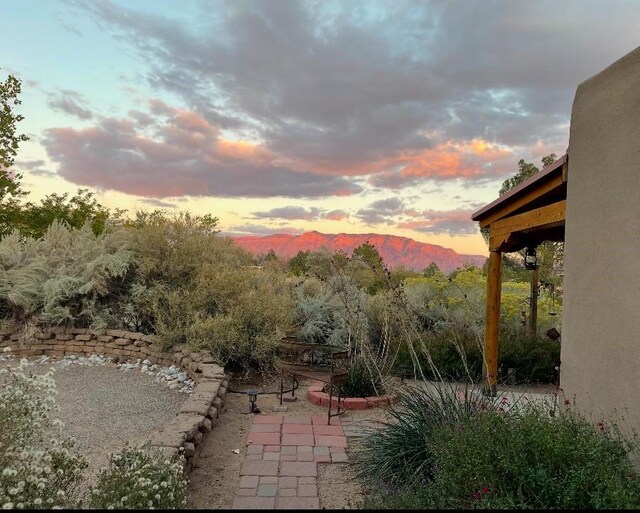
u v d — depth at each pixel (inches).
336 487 148.3
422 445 149.9
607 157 141.6
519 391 275.1
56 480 111.3
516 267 575.5
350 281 361.4
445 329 342.3
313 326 351.9
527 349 305.7
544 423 117.5
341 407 231.5
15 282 348.5
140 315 358.9
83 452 173.3
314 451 176.6
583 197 154.8
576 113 161.3
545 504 94.3
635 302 126.0
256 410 225.6
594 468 97.4
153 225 381.7
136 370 303.6
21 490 95.0
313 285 413.1
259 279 380.2
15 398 122.8
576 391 153.5
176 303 328.5
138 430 199.3
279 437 190.7
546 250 456.1
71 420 208.1
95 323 343.0
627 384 127.8
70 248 389.1
